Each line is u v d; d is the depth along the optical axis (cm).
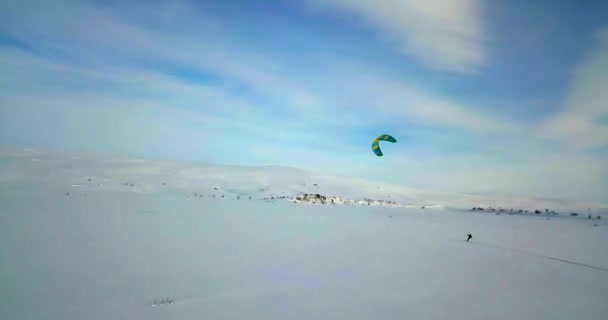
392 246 2308
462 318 1061
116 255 1631
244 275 1413
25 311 955
